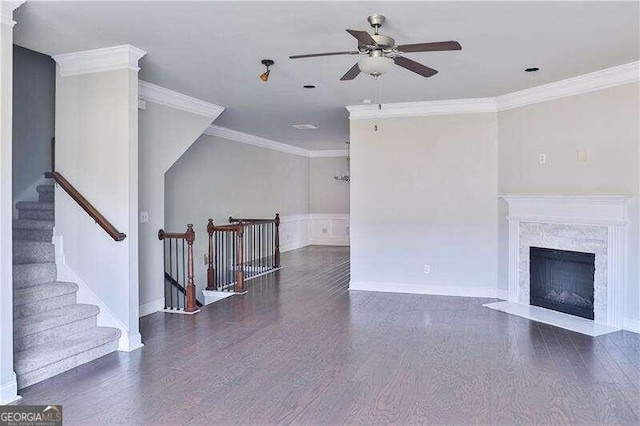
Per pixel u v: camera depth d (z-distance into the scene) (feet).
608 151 15.42
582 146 16.20
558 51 13.21
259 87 17.34
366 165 21.20
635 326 14.82
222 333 14.79
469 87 17.39
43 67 17.66
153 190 17.58
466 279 20.17
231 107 21.07
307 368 11.78
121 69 13.12
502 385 10.70
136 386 10.66
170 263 19.94
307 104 20.44
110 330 13.07
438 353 12.89
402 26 11.33
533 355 12.71
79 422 8.98
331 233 40.73
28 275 13.12
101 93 13.42
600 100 15.64
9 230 9.81
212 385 10.73
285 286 22.57
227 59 13.96
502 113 19.24
